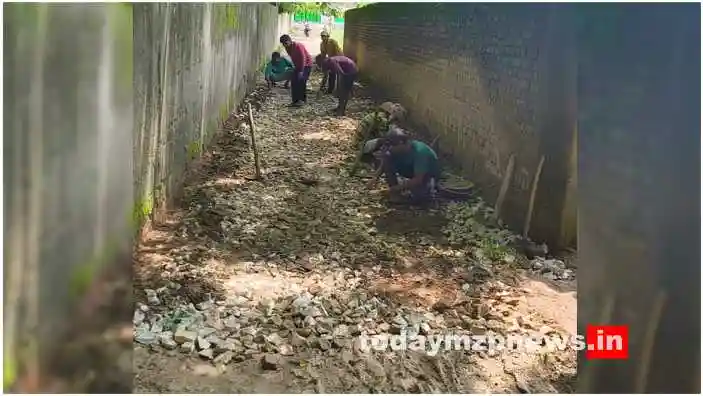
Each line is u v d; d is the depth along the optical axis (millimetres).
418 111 10828
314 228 6059
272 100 14039
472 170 7555
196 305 4242
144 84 4969
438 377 3623
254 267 5008
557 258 5445
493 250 5570
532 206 5758
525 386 3539
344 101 12430
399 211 6672
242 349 3742
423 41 10422
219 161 8273
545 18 5531
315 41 33250
